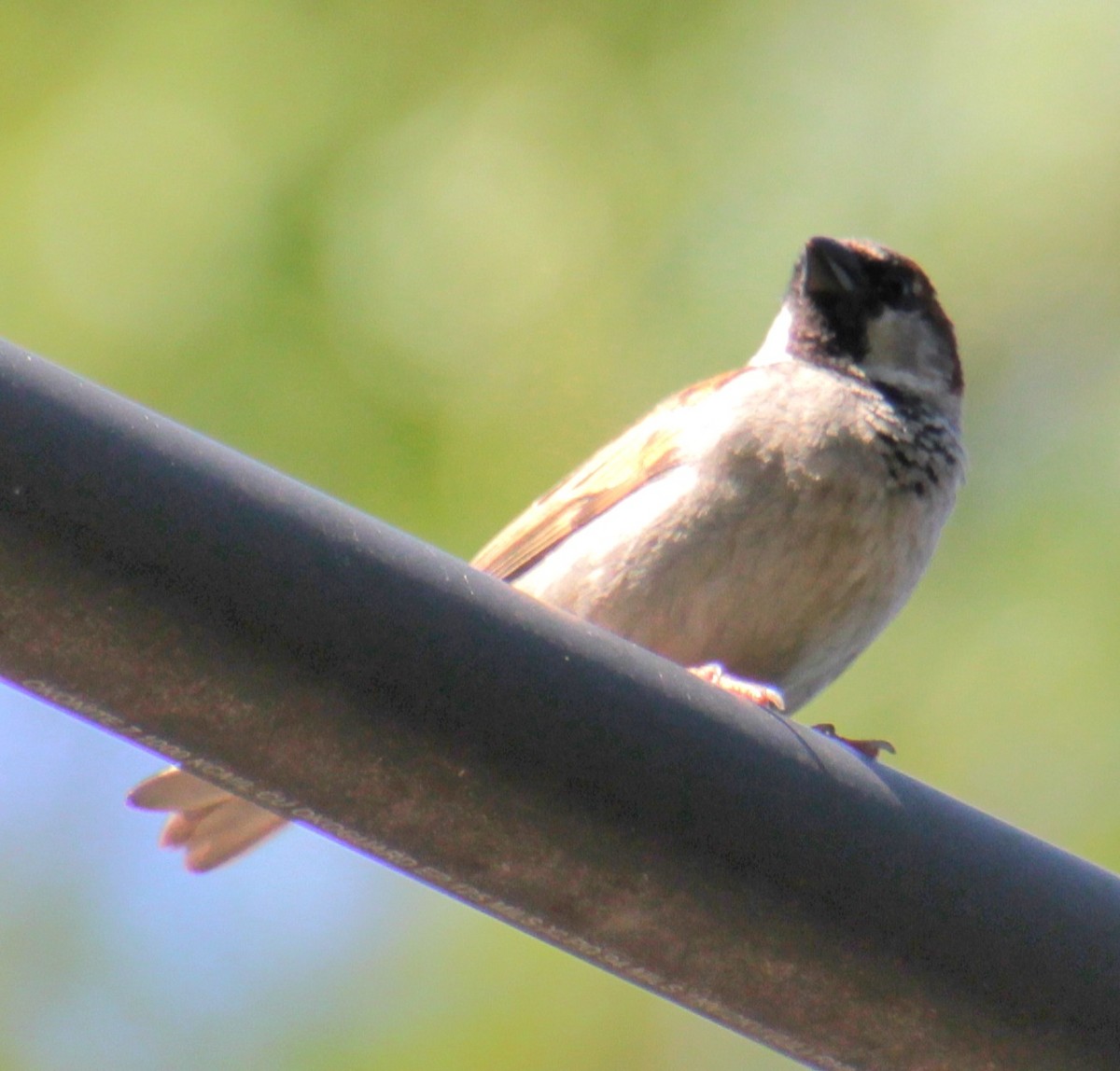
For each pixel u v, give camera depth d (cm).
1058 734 915
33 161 1020
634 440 929
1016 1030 529
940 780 928
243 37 1042
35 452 461
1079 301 1030
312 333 991
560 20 1078
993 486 996
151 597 469
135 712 481
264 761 490
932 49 1070
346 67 1045
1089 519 959
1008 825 539
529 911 518
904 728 946
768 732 521
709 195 1047
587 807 502
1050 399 1016
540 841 504
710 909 514
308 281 999
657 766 506
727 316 1020
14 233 1007
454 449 983
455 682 491
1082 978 530
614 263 1029
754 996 527
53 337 985
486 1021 952
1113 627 920
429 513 973
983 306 1037
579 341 1011
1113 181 1037
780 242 1034
